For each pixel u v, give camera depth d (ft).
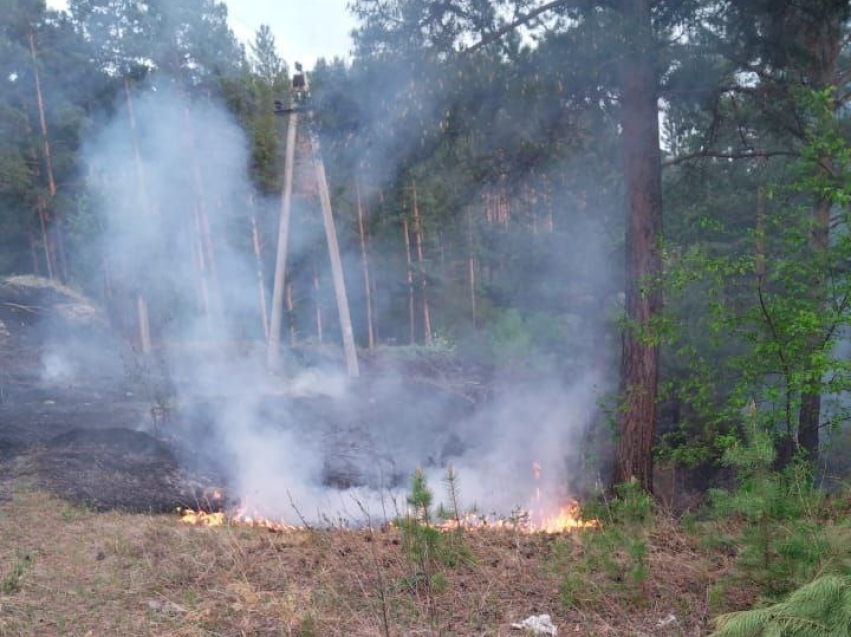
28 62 83.61
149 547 18.22
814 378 19.90
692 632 13.56
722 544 17.25
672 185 38.73
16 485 24.53
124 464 28.78
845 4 29.09
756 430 15.84
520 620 14.12
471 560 16.90
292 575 16.33
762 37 30.35
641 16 27.27
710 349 24.95
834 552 13.03
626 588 15.20
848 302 20.68
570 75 28.60
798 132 31.37
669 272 24.86
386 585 15.66
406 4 28.32
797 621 9.88
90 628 13.65
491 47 28.12
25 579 15.97
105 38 82.23
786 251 22.86
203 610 14.38
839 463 25.75
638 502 17.56
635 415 29.14
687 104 32.78
